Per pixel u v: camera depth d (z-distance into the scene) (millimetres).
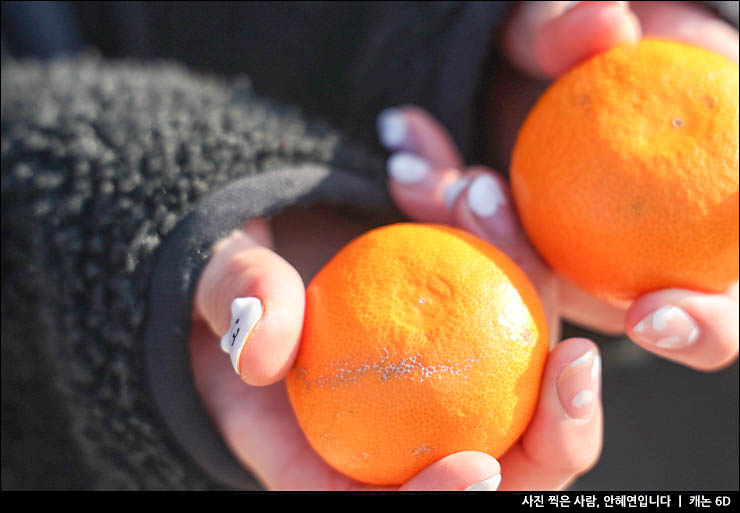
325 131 504
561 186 444
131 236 449
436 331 420
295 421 470
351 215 482
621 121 440
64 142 464
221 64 569
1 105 487
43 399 513
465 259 431
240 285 432
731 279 446
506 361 423
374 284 427
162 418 454
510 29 497
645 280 444
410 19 517
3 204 470
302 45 559
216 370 470
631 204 435
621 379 708
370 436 420
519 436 439
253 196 455
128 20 562
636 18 492
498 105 521
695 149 435
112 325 448
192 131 465
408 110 529
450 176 504
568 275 459
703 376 710
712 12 492
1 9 547
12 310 488
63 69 501
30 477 518
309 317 431
